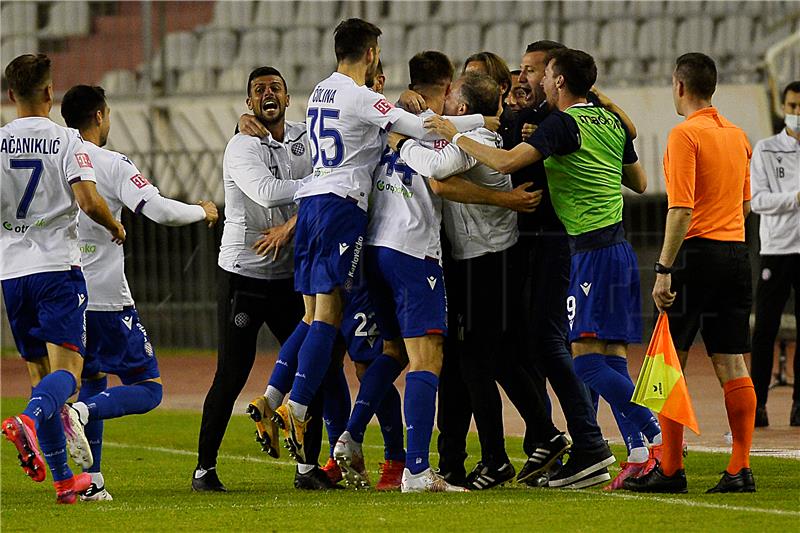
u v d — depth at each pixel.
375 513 19.06
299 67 71.56
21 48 74.75
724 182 21.80
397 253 21.73
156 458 29.69
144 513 19.58
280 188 23.00
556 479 22.20
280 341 24.70
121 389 22.28
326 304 22.05
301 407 21.77
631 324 21.89
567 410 22.20
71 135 21.27
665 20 70.00
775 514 18.44
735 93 60.66
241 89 67.94
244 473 26.52
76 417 20.73
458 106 22.72
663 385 20.75
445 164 21.20
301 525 17.98
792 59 63.81
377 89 23.69
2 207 21.12
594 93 23.56
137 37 74.19
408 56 71.75
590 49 70.25
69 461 28.44
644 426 21.72
